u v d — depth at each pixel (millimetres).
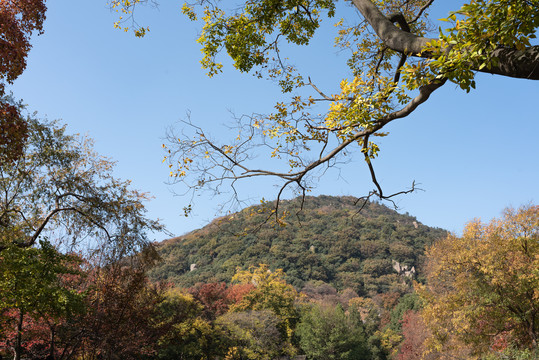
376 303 103750
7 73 11570
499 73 3939
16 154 12328
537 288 20406
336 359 55844
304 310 62500
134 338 18000
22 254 12281
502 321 22781
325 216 158000
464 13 4074
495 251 22531
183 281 104438
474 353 24094
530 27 3867
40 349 19125
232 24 7672
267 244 126938
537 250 21938
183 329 36750
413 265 132875
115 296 17344
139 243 15938
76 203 15414
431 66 4332
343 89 5711
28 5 12469
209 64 7801
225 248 118938
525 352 20016
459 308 23656
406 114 5047
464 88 4223
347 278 122688
